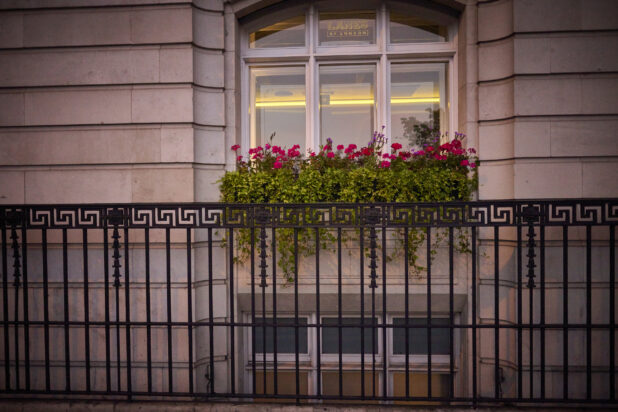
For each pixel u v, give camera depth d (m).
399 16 4.75
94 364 4.16
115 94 4.20
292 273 4.26
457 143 4.16
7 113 4.24
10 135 4.25
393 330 4.55
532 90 3.99
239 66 4.57
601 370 3.90
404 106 4.75
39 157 4.23
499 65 4.13
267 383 4.60
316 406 3.41
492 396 4.13
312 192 4.10
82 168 4.23
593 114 3.95
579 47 3.96
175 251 4.12
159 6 4.16
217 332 4.27
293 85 4.80
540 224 3.31
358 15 4.78
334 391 4.59
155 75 4.16
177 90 4.16
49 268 4.21
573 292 3.94
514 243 4.01
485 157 4.18
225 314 4.29
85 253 3.50
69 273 4.19
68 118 4.21
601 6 3.93
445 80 4.73
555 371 3.92
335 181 4.09
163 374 4.12
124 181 4.20
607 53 3.94
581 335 3.92
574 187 3.97
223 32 4.33
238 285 4.34
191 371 3.48
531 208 3.30
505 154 4.11
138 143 4.18
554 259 3.94
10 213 3.48
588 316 3.30
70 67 4.21
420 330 4.51
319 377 3.42
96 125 4.21
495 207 3.33
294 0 4.64
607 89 3.95
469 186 4.14
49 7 4.18
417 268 4.15
